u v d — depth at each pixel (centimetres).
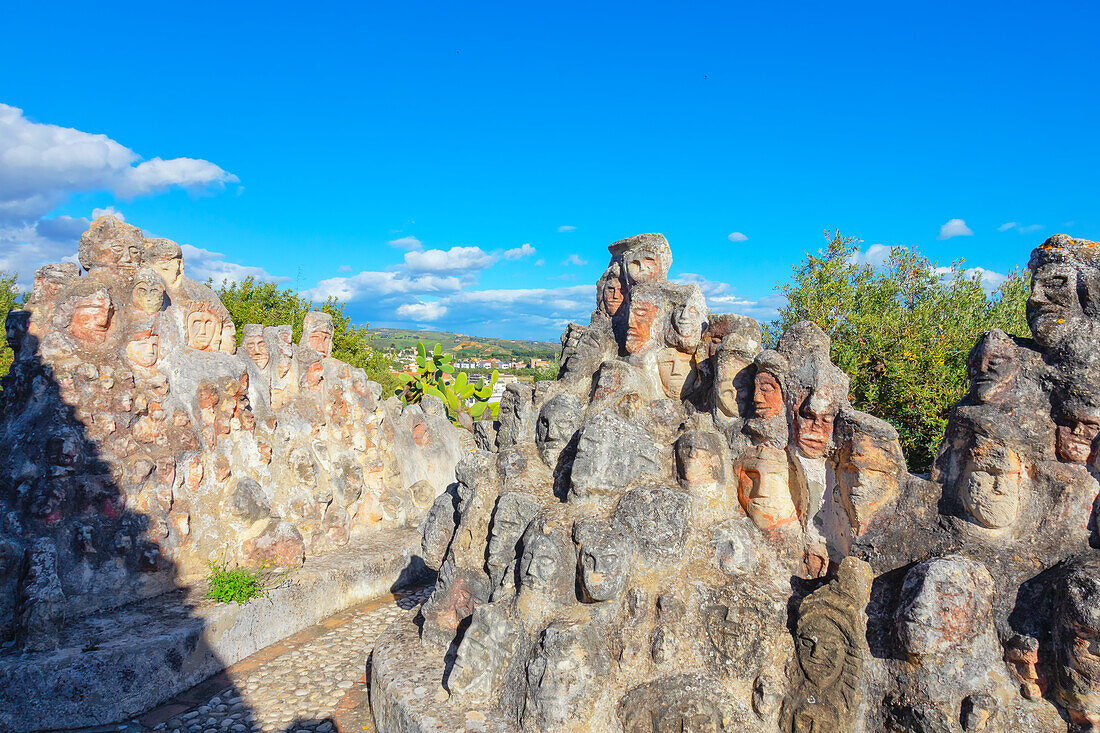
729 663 603
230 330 1109
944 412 1351
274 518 1029
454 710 634
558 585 661
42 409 879
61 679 711
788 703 579
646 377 788
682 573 650
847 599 579
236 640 872
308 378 1210
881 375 1429
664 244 838
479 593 748
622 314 867
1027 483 558
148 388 966
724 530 662
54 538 834
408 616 845
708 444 686
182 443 977
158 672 770
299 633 963
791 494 671
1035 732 509
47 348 903
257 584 930
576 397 787
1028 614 532
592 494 701
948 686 530
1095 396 535
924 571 546
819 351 662
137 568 890
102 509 880
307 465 1139
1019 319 1439
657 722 587
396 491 1309
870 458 604
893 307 1541
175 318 1034
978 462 559
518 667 639
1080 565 507
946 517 583
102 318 938
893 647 565
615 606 643
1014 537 556
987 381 580
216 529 986
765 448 671
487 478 787
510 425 840
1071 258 568
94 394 910
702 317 796
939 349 1355
